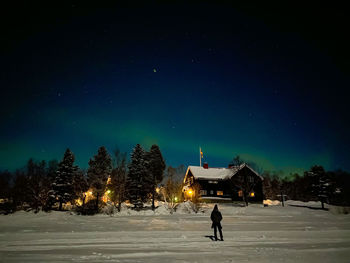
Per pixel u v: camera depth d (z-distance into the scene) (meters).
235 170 53.28
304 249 10.39
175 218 27.14
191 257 8.70
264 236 13.85
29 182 43.34
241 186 49.75
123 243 11.56
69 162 45.31
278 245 11.29
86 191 42.19
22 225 19.61
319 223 22.98
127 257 8.65
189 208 37.12
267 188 73.62
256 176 56.88
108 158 41.31
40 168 45.19
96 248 10.31
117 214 34.97
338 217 31.05
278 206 44.31
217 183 57.56
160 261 8.08
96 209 37.50
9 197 43.72
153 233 15.12
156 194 44.81
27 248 10.27
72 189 43.47
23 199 44.03
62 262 7.89
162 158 44.75
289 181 75.25
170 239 12.79
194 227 18.64
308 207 45.72
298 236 14.43
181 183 42.16
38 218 26.67
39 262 7.89
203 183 56.78
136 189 41.66
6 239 12.62
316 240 12.98
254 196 55.44
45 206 41.53
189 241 12.20
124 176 40.12
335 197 49.44
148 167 44.03
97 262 7.90
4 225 19.58
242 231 16.34
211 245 11.14
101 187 39.75
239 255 9.06
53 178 45.47
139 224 20.80
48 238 13.02
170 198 40.75
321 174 45.94
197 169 60.81
